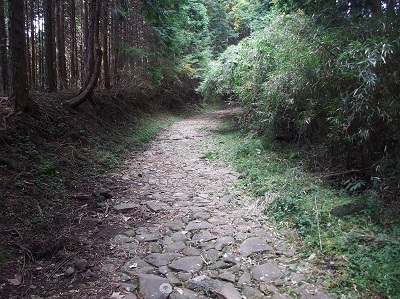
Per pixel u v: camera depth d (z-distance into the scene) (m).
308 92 5.18
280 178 5.67
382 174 4.27
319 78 4.64
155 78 14.98
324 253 3.38
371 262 3.03
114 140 8.98
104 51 11.73
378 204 4.02
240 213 4.64
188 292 2.82
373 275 2.87
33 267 3.16
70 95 9.32
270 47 7.33
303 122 5.52
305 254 3.42
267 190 5.24
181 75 20.06
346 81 4.34
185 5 14.69
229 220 4.41
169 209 4.83
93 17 8.65
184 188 5.89
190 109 21.58
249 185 5.79
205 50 21.05
